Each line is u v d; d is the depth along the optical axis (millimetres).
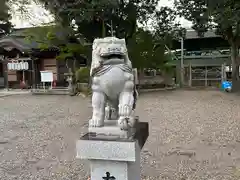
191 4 13281
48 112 9500
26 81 19578
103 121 2266
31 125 7289
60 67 19094
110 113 2484
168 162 4223
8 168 4125
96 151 2061
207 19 12789
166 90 17594
